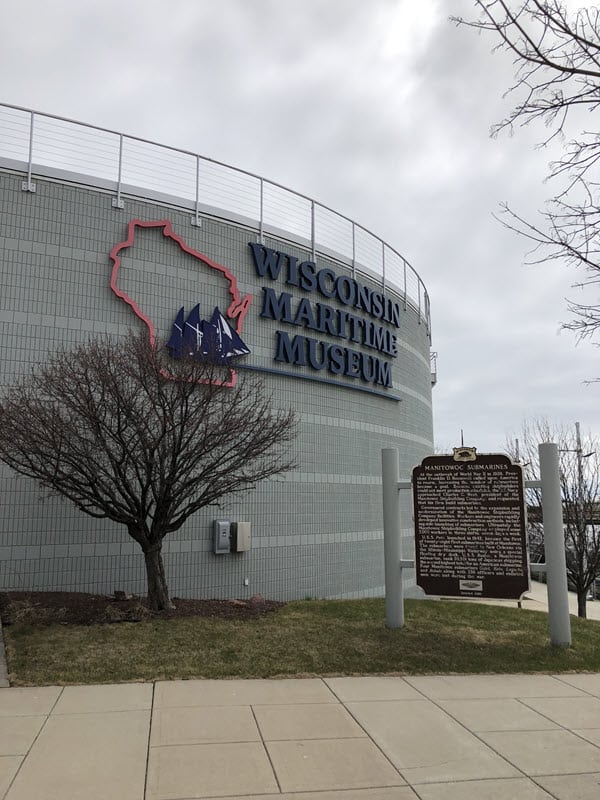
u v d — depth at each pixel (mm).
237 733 5129
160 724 5258
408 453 16969
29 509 10008
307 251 14242
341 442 14297
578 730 5445
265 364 12906
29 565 9938
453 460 8977
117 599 9820
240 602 10773
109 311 11141
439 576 8836
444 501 8945
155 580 9430
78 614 8867
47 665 6703
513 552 8578
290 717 5555
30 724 5160
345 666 7262
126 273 11422
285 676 6812
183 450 9195
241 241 12961
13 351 10289
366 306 15359
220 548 11523
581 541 18797
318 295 14266
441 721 5590
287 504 12852
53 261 10805
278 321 13273
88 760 4520
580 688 6809
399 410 16750
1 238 10477
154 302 11641
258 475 9672
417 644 8305
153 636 7969
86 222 11195
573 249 5098
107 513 8992
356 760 4691
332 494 13852
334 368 14180
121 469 8891
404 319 17531
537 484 8922
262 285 13117
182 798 4020
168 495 9156
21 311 10438
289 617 9719
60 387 8539
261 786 4219
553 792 4258
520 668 7531
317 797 4102
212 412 9391
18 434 8328
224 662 7121
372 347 15516
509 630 9438
